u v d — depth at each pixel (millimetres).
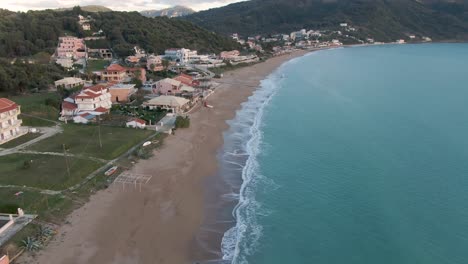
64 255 35938
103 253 36812
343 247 39719
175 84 107000
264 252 38938
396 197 49875
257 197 50250
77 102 82500
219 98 111750
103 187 49656
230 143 71375
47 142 63844
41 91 99125
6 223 38625
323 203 48625
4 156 56906
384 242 40438
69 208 43688
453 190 51500
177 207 46844
